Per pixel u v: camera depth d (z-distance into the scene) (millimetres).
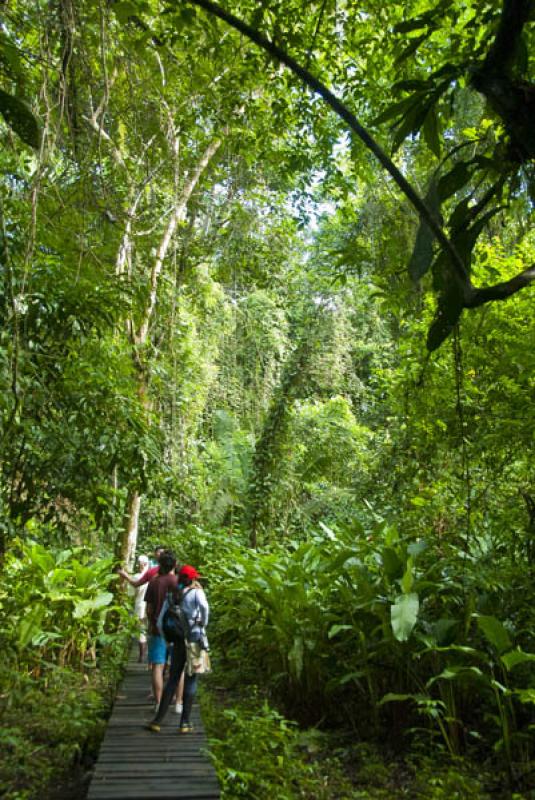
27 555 7031
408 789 4820
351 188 8289
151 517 11938
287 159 8250
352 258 4824
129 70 5195
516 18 1289
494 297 1347
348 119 1467
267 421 13000
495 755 5129
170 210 8508
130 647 8352
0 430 3678
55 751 5152
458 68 1506
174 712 5566
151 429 5961
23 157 4246
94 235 5574
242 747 4887
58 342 4977
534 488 6191
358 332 16875
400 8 6285
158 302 8516
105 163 6406
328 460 13312
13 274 3578
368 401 16562
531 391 5727
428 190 1466
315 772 5090
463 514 6320
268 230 11789
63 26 3533
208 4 1575
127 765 4359
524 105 1310
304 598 6305
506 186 2180
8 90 2961
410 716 5773
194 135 8359
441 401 6438
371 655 5785
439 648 5176
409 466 7773
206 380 13969
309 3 5793
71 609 7102
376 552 6402
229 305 16031
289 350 17984
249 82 7246
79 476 5195
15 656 6340
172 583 5777
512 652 4559
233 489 12898
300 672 6129
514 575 5711
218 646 8750
